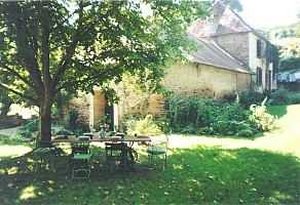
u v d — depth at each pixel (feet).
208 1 50.65
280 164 44.21
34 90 50.39
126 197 32.65
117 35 44.24
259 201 32.30
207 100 82.38
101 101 76.79
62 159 45.34
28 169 41.68
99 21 45.52
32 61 47.83
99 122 75.87
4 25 42.70
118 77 48.19
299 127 72.49
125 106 76.28
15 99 55.26
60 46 49.32
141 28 45.50
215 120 73.15
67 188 35.06
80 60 48.49
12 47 45.44
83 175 39.19
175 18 48.88
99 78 48.37
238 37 122.42
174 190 34.65
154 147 43.98
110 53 46.03
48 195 33.17
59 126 74.79
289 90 141.69
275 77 149.18
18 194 33.45
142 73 48.85
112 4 44.91
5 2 41.47
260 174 40.09
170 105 76.33
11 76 51.11
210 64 91.76
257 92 116.06
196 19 50.21
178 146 56.29
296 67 148.46
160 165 43.91
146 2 47.11
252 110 75.92
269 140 61.26
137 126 70.44
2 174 39.88
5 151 53.52
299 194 34.09
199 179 38.11
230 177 38.93
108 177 38.73
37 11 42.60
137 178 38.29
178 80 84.53
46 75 47.62
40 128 48.44
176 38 49.96
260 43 131.34
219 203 31.68
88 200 31.91
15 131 71.67
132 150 43.73
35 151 42.98
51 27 45.65
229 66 103.71
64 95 61.93
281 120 81.87
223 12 126.72
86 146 40.50
